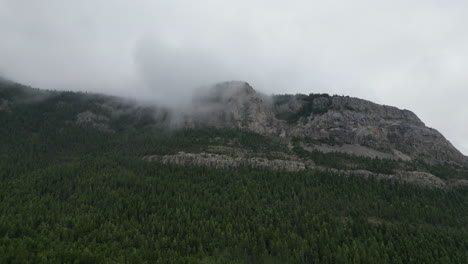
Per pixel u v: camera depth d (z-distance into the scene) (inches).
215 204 6515.8
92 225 5433.1
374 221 6461.6
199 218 5994.1
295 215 6240.2
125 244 5014.8
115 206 6161.4
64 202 6245.1
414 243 5487.2
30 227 5241.1
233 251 5152.6
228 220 5910.4
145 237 5246.1
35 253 4507.9
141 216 5964.6
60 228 5265.8
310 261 5073.8
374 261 4928.6
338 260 4968.0
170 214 6058.1
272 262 4975.4
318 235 5561.0
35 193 6481.3
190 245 5231.3
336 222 6097.4
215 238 5418.3
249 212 6289.4
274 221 6043.3
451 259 5231.3
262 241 5329.7
